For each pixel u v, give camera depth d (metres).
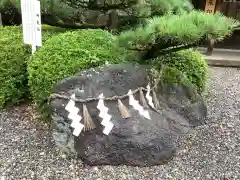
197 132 1.72
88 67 1.58
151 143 1.42
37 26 1.71
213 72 2.98
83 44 1.70
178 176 1.37
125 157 1.40
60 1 2.14
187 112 1.74
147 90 1.59
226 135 1.72
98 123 1.40
